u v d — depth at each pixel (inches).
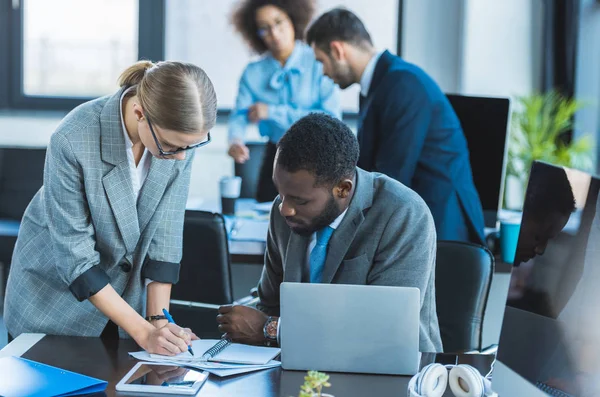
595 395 47.5
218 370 68.7
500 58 216.1
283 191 70.0
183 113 68.2
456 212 128.6
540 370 53.4
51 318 81.3
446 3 216.4
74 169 74.5
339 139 69.4
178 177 81.5
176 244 83.4
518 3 214.4
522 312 56.5
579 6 203.8
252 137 214.4
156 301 83.4
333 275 78.0
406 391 64.5
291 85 184.1
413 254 76.3
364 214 77.3
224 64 217.2
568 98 206.7
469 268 90.5
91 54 220.1
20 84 219.5
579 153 197.0
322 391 64.4
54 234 76.7
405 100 125.6
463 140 130.3
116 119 75.0
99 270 77.5
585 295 49.4
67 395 62.3
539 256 55.5
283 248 82.1
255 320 77.7
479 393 60.8
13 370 66.0
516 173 200.8
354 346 68.2
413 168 127.0
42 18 218.4
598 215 49.1
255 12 181.0
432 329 79.4
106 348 75.1
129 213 77.6
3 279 188.9
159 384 64.7
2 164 174.4
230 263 109.7
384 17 217.0
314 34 131.3
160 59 217.6
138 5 216.5
